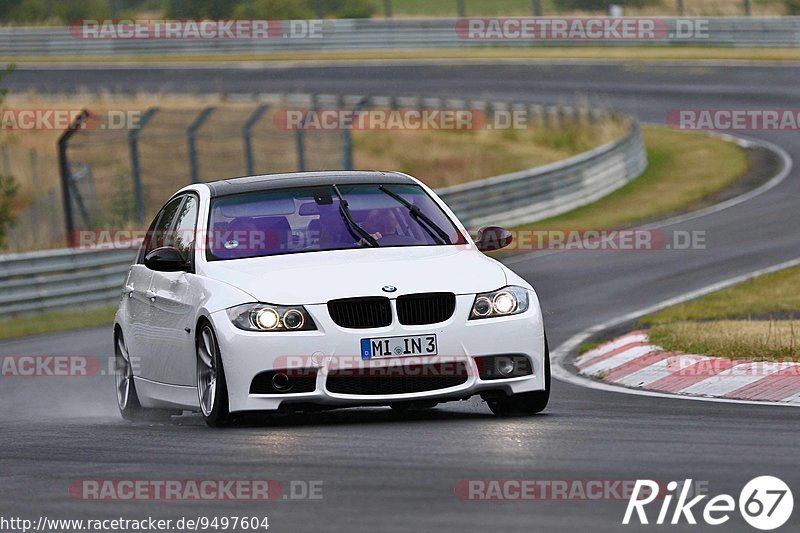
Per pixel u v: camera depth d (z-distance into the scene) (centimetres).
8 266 6631
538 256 7406
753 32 16025
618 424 2547
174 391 2922
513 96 14612
